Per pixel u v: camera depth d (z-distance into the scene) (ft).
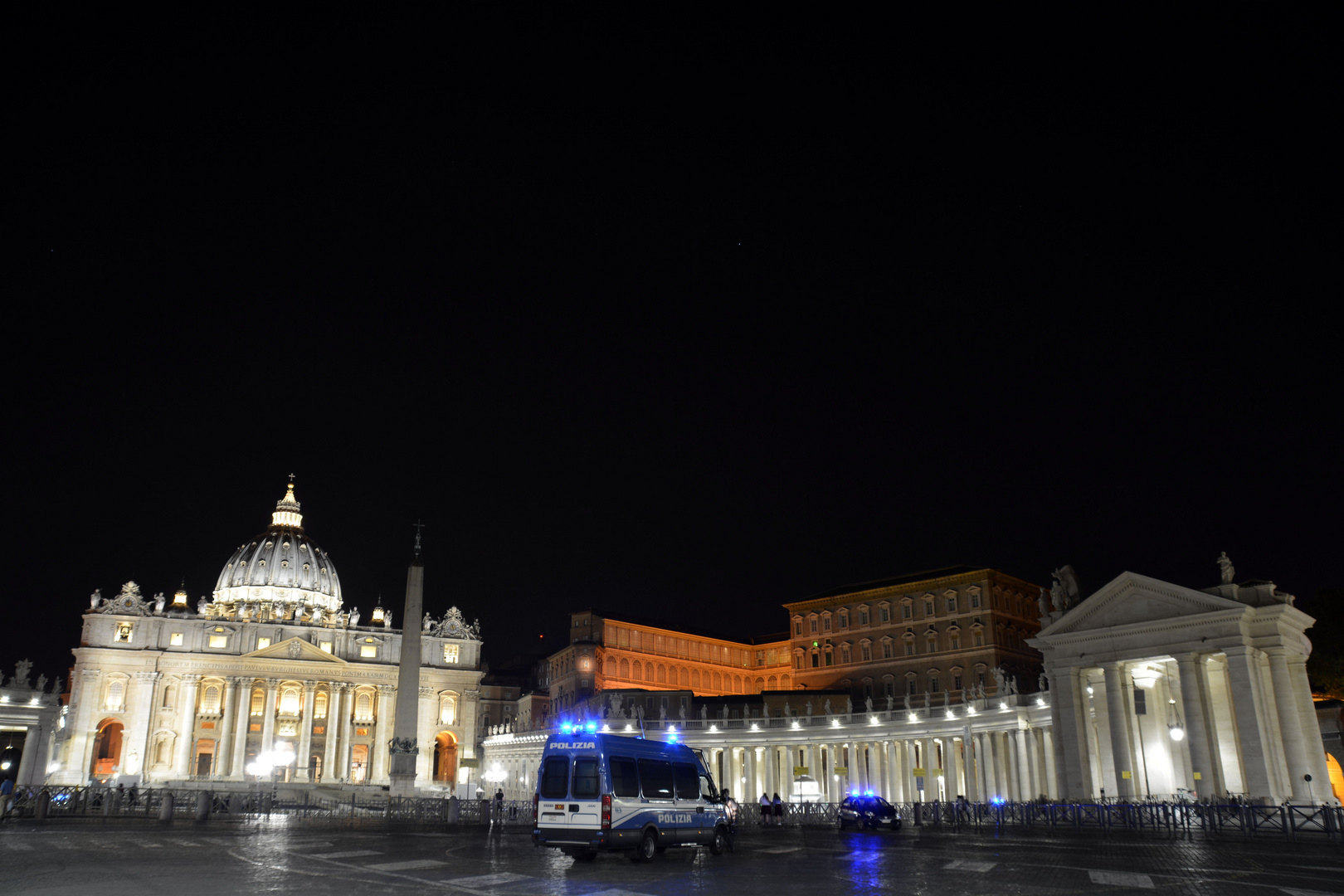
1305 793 180.65
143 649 502.79
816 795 295.28
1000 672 295.48
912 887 75.97
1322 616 274.36
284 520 655.76
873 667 412.16
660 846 106.83
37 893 71.51
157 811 245.04
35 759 340.59
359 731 537.24
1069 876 82.33
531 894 72.49
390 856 107.65
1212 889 72.59
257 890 73.46
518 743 433.48
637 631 465.47
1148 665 210.18
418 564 339.16
